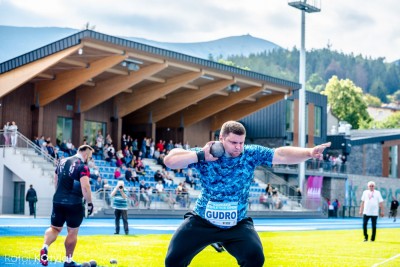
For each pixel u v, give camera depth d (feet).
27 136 131.75
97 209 106.73
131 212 112.78
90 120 147.02
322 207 166.91
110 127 151.64
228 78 150.00
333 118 289.33
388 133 251.39
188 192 132.46
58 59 114.93
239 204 22.90
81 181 34.45
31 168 114.83
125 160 138.72
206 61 139.95
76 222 34.73
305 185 167.22
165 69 139.03
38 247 47.03
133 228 81.00
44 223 82.38
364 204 67.46
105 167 129.18
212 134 184.96
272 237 72.18
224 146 22.18
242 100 173.27
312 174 181.37
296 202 156.25
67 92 138.10
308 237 73.36
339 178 192.85
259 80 158.40
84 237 60.59
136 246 51.96
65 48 113.70
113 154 134.62
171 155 22.09
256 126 208.13
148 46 124.57
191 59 136.05
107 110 150.82
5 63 120.78
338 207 184.65
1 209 114.32
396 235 81.92
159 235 67.36
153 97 147.84
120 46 118.83
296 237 73.10
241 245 22.79
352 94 441.68
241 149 22.09
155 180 133.90
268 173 168.04
